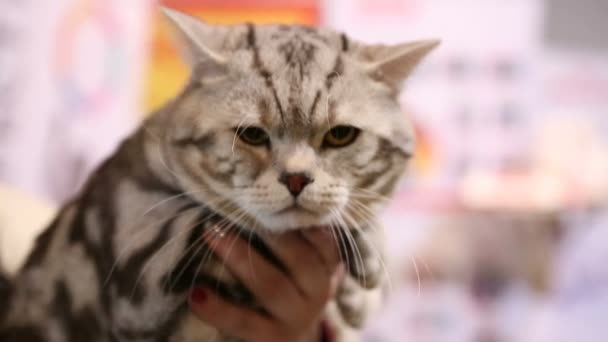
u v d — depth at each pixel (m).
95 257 0.56
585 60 0.98
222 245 0.54
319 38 0.57
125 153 0.58
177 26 0.55
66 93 0.96
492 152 0.97
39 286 0.58
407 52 0.57
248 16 0.95
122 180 0.56
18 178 0.96
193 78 0.56
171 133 0.55
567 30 0.98
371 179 0.57
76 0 0.96
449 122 0.97
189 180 0.55
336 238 0.57
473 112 0.98
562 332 0.96
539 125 0.98
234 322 0.54
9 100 0.96
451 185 0.97
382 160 0.57
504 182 0.97
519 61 0.98
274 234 0.56
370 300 0.61
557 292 0.96
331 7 0.96
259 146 0.54
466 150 0.97
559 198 0.95
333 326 0.62
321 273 0.57
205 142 0.54
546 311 0.96
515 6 0.97
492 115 0.97
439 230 0.96
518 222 0.96
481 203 0.96
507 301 0.96
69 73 0.96
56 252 0.58
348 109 0.55
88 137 0.97
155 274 0.54
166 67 0.96
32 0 0.96
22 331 0.58
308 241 0.57
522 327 0.96
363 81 0.56
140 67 0.96
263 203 0.54
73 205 0.60
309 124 0.54
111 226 0.55
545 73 0.98
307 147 0.54
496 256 0.96
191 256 0.54
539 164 0.97
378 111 0.56
